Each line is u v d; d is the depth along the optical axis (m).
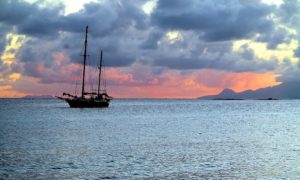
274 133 83.00
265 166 43.91
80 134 78.44
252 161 46.94
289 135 78.69
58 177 37.84
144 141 66.75
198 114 166.50
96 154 51.41
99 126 98.88
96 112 170.62
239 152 54.03
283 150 56.34
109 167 42.59
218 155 51.25
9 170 40.62
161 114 163.88
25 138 70.38
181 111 197.00
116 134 78.88
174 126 100.19
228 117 144.00
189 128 94.44
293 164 45.09
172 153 52.69
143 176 38.72
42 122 111.81
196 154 51.97
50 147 58.19
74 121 116.38
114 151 54.22
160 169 41.91
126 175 39.03
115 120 121.88
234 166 43.84
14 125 100.75
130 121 117.94
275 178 38.25
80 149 56.22
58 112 167.88
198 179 37.75
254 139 70.75
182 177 38.44
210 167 43.16
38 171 40.28
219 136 76.06
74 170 41.00
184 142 65.56
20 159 47.00
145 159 47.72
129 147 58.62
